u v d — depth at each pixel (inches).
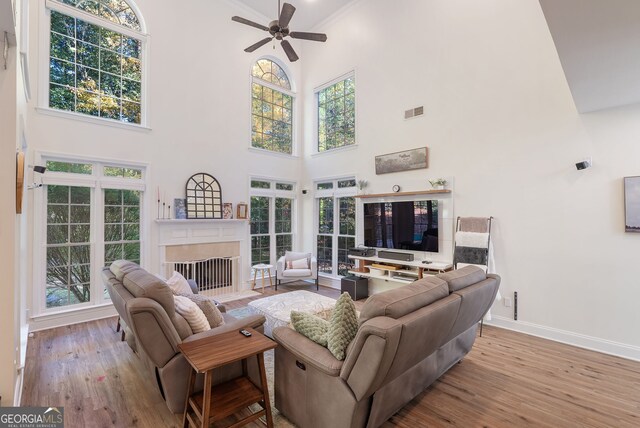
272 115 261.4
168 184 195.0
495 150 159.8
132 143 180.5
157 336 76.2
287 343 81.4
